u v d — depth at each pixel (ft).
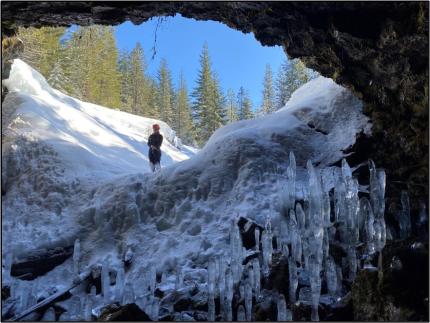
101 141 58.08
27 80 60.29
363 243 24.36
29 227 37.78
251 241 31.73
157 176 39.50
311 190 22.76
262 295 23.65
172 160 75.31
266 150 38.52
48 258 34.76
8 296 30.96
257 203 34.58
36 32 98.78
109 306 21.06
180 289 26.35
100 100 134.31
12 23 28.22
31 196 40.83
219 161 38.37
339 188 26.45
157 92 182.29
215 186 37.04
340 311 17.85
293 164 32.99
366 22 24.99
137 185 39.11
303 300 20.79
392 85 27.76
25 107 51.72
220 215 35.06
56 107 58.70
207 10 27.89
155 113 161.17
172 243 34.14
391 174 31.40
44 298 30.04
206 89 159.12
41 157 43.96
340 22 25.49
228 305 22.67
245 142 38.81
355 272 22.29
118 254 35.22
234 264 25.67
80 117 61.82
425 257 14.93
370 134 35.91
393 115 30.37
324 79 48.98
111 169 46.83
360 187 32.14
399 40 23.53
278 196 34.65
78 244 34.73
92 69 134.00
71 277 33.91
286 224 31.12
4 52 33.35
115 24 29.22
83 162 45.50
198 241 33.30
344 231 25.05
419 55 23.81
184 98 168.45
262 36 30.32
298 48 30.91
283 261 25.35
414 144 27.96
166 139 94.17
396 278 15.05
